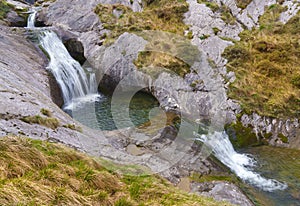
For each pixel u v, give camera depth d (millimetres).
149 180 5301
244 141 9016
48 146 4906
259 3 14570
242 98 10055
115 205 4074
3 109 5648
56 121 6500
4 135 4715
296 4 13125
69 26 15953
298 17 12477
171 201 4527
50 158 4578
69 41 14047
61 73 11555
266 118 9367
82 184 4262
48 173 4082
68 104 10719
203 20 14156
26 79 9102
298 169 7617
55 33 14250
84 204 3791
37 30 13758
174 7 15273
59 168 4383
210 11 14586
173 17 15016
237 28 13703
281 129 9086
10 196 3273
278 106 9531
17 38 12328
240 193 6434
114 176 4992
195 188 6336
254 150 8680
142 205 4207
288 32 12406
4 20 15023
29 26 16188
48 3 18578
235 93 10281
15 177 3830
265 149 8711
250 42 12391
